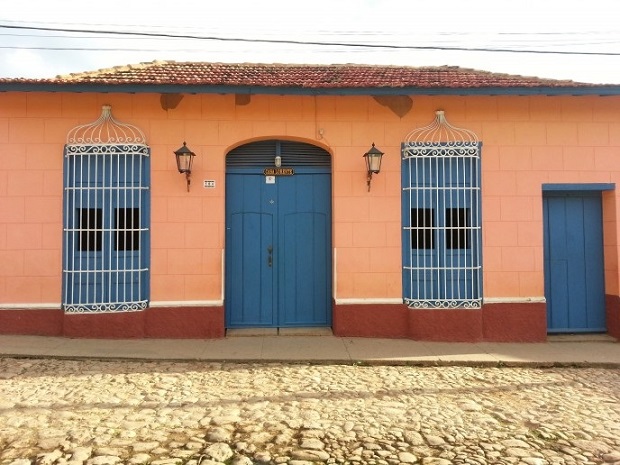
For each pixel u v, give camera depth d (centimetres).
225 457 368
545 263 787
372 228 752
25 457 359
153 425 422
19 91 692
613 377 591
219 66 875
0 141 718
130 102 734
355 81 773
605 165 764
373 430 420
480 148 757
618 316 757
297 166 786
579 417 456
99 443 385
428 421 442
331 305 776
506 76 829
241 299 778
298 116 755
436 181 757
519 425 436
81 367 593
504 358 650
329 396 505
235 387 529
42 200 719
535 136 761
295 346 691
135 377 558
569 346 718
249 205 782
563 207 791
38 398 481
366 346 696
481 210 753
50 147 723
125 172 730
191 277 734
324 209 787
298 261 786
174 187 737
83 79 711
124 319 718
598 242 790
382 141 757
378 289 749
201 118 744
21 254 714
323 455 374
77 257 721
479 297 747
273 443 392
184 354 646
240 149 779
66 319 710
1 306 709
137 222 733
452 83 735
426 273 750
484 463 365
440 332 738
